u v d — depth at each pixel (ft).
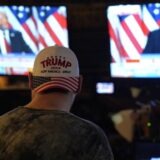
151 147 8.99
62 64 5.39
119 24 9.47
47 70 5.36
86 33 10.03
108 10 9.39
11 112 5.39
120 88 10.24
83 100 10.43
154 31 9.43
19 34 9.65
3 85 10.35
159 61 9.54
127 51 9.58
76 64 5.50
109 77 9.82
